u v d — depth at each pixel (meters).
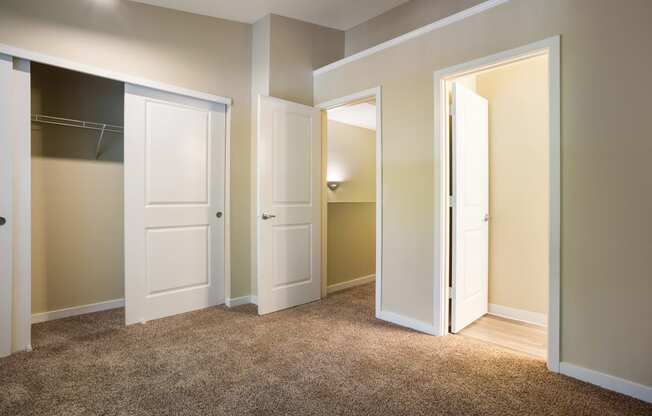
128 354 2.32
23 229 2.32
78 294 3.07
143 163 2.90
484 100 3.19
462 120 2.81
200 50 3.23
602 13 1.93
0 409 1.70
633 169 1.84
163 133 3.02
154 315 2.99
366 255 4.52
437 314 2.67
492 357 2.31
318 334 2.70
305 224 3.49
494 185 3.28
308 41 3.66
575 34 2.02
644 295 1.81
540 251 3.01
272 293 3.21
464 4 3.04
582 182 2.00
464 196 2.85
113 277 3.26
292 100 3.51
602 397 1.84
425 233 2.73
